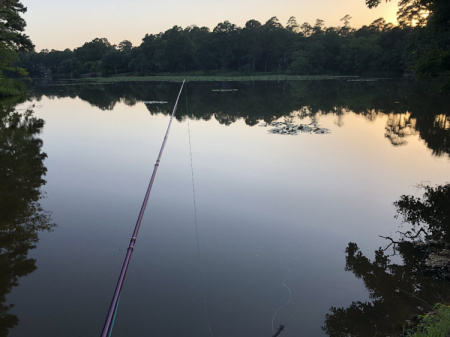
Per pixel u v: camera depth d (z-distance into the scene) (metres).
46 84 55.47
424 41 32.47
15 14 28.80
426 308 3.68
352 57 69.19
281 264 4.57
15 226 5.74
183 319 3.58
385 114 17.02
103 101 26.06
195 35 92.81
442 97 22.91
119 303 3.85
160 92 35.22
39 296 4.00
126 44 120.44
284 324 3.49
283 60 83.50
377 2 12.95
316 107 20.69
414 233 5.32
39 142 11.77
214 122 15.55
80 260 4.75
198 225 5.66
